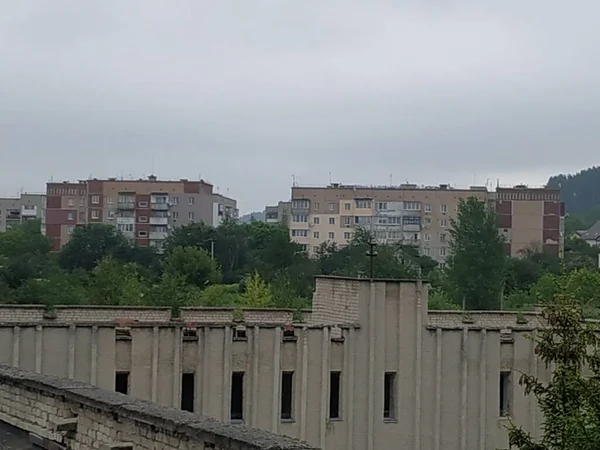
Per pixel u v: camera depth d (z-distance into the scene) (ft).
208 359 94.73
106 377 90.12
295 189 490.90
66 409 49.90
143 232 488.44
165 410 43.29
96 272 214.28
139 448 43.50
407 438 105.09
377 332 104.37
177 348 93.40
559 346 69.56
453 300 267.59
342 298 107.24
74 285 235.20
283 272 297.94
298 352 99.50
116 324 91.35
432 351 107.14
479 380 108.37
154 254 394.11
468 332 108.17
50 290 218.18
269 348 98.02
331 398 102.83
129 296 194.49
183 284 216.13
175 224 491.72
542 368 110.42
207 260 308.19
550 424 65.16
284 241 351.67
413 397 105.60
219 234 394.93
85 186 493.77
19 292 217.56
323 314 110.52
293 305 199.93
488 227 271.08
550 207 473.26
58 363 88.02
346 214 483.10
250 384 96.73
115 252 382.01
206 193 502.38
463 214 276.82
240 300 204.23
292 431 98.73
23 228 466.29
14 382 55.11
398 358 105.29
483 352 108.27
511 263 339.77
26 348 86.63
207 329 94.94
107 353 90.33
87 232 387.34
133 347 91.66
